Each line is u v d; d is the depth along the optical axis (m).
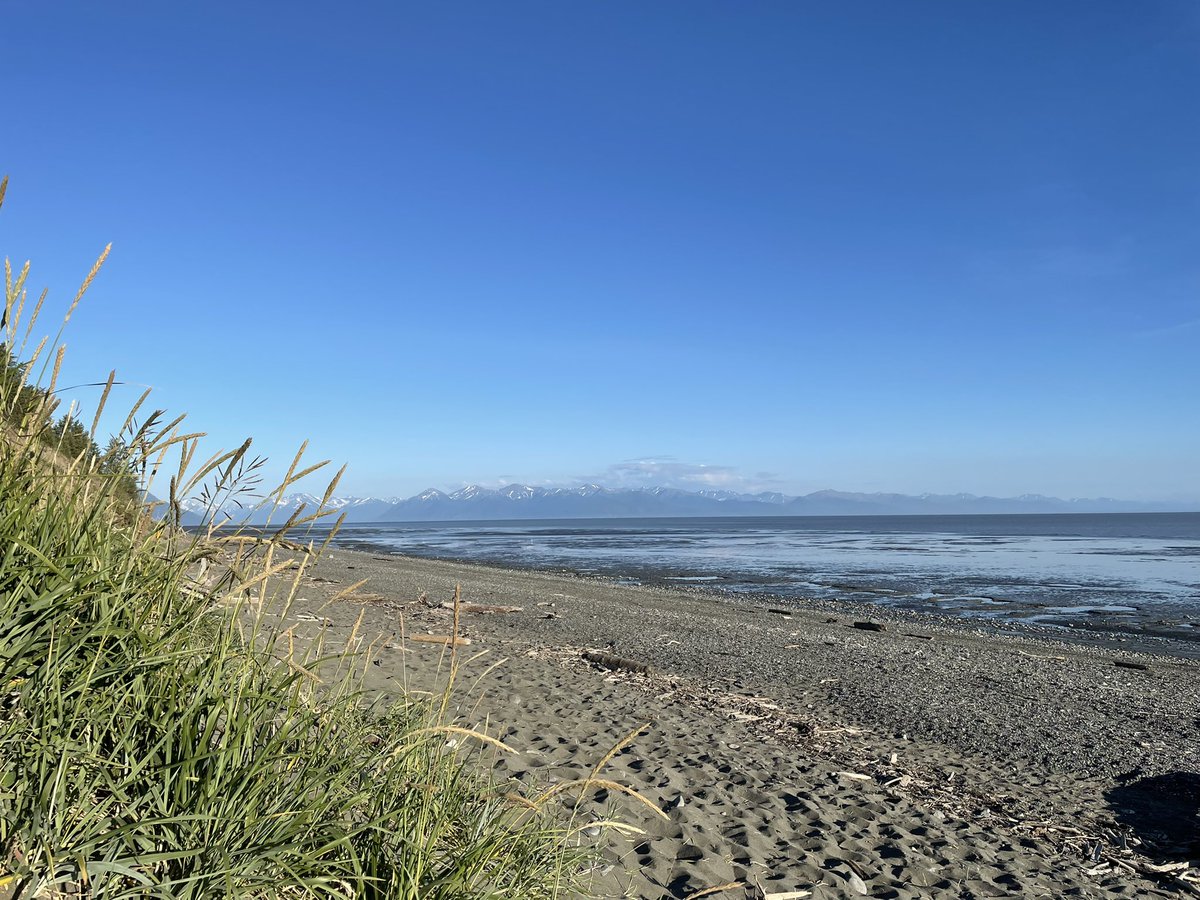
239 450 2.52
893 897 4.35
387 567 34.09
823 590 32.81
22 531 2.17
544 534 123.31
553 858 3.30
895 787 6.66
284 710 2.65
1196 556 56.53
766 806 5.62
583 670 10.70
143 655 2.18
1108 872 5.21
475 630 14.09
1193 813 6.76
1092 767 8.14
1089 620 24.48
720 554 60.69
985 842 5.51
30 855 1.80
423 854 2.57
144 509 2.57
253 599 2.65
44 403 2.37
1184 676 14.75
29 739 1.97
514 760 5.72
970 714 10.26
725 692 10.34
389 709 3.40
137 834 2.00
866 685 11.85
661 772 6.07
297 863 2.24
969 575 40.41
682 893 3.91
